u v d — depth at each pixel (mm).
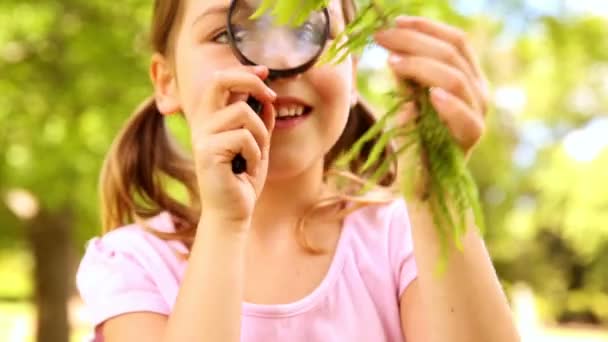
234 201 1586
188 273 1606
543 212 18156
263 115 1616
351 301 1875
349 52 1299
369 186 1312
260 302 1869
